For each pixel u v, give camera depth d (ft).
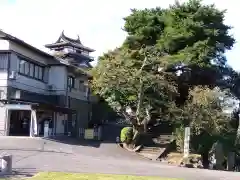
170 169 62.85
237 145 97.55
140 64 90.58
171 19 104.01
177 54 97.14
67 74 116.57
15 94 91.71
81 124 128.36
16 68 93.97
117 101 96.02
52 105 100.63
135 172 53.93
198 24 97.96
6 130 89.92
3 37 89.81
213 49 99.30
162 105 91.56
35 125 90.38
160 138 100.12
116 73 85.81
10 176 43.01
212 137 92.73
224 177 55.31
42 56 111.04
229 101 90.89
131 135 94.38
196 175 55.98
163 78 87.81
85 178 42.78
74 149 77.77
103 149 84.64
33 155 63.52
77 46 167.73
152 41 104.83
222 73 109.50
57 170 49.90
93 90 111.14
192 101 85.97
